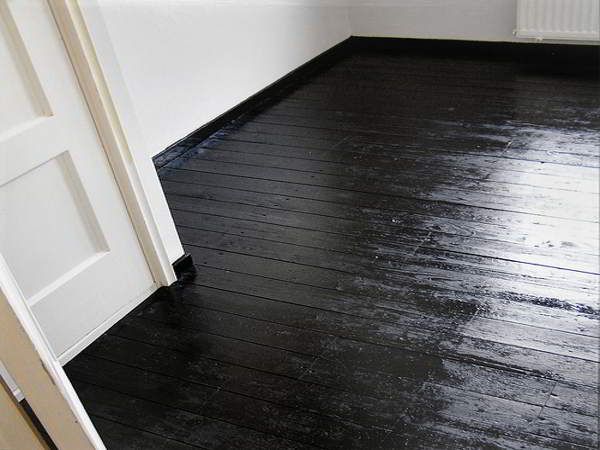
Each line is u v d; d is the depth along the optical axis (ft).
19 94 6.42
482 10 12.82
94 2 6.73
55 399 4.45
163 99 10.82
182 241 9.06
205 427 6.33
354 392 6.40
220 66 11.75
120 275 7.77
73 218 7.16
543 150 9.59
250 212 9.44
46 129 6.64
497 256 7.76
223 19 11.57
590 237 7.71
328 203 9.32
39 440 4.70
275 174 10.30
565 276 7.30
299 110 12.29
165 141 11.02
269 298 7.77
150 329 7.64
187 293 8.08
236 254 8.61
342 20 14.23
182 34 10.89
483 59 12.98
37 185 6.74
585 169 8.95
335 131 11.27
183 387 6.81
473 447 5.71
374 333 7.02
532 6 11.92
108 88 7.00
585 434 5.65
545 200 8.51
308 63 13.70
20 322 4.10
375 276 7.80
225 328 7.45
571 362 6.31
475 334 6.79
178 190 10.30
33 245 6.84
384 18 13.87
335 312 7.39
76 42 6.60
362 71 13.53
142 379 6.98
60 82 6.67
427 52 13.76
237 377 6.81
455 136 10.39
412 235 8.37
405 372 6.52
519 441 5.69
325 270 8.04
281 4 12.66
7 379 6.16
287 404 6.41
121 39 9.95
